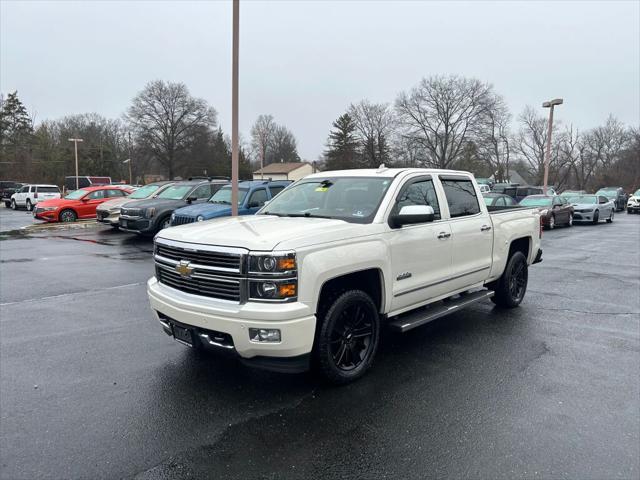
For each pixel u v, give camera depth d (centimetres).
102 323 599
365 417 357
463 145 6525
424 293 485
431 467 294
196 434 332
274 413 362
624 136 6944
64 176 6694
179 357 479
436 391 402
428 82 6500
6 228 1917
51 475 283
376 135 7388
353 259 392
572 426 344
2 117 6625
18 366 454
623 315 646
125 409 368
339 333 405
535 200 2122
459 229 527
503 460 301
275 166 10094
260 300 350
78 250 1265
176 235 411
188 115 7350
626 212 3866
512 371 447
